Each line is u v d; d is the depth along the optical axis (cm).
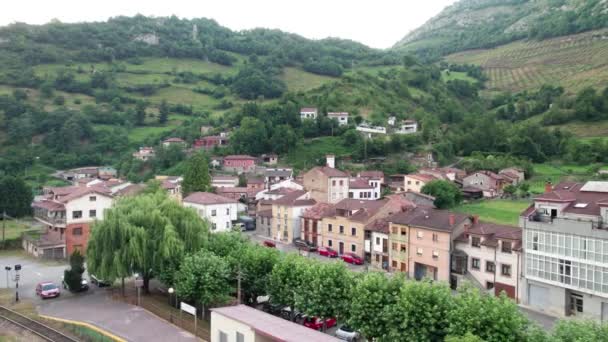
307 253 10012
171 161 18762
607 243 5962
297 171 17000
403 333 4656
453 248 7831
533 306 6806
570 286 6322
